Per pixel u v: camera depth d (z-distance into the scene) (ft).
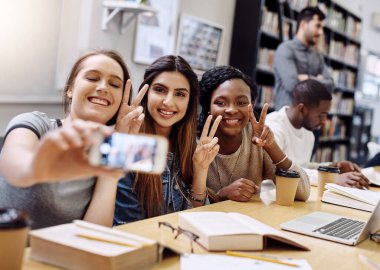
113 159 2.46
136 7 9.64
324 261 3.34
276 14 15.29
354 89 23.11
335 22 20.01
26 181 2.65
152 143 2.50
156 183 4.81
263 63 15.02
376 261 3.47
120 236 2.91
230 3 14.46
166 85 5.14
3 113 8.36
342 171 8.00
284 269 2.99
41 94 8.91
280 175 5.23
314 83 8.59
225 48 14.52
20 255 2.46
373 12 28.12
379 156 9.37
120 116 4.43
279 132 8.14
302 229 4.11
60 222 4.24
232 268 2.92
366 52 27.68
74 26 9.34
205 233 3.34
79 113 4.30
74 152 2.48
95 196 4.22
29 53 8.58
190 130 5.36
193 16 12.82
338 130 22.08
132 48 11.04
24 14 8.39
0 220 2.39
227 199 5.55
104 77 4.30
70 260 2.68
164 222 3.70
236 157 6.07
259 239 3.42
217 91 5.96
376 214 3.94
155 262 2.87
